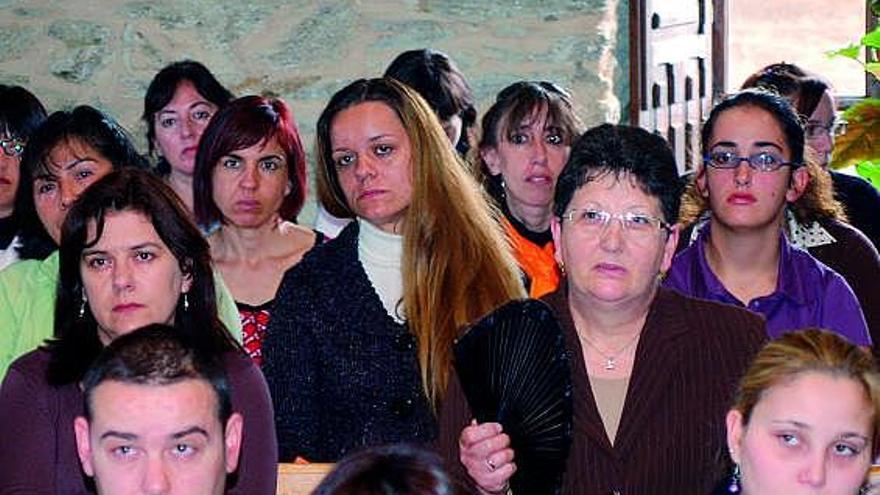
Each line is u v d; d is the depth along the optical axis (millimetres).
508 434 3854
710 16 9469
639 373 3885
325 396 4574
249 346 5570
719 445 3844
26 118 5961
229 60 8383
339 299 4590
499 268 4566
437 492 2783
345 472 2822
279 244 5730
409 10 8305
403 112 4609
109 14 8391
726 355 3916
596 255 3824
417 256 4527
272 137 5625
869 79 9969
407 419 4504
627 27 8539
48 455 3961
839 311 4867
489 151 5832
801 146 4895
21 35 8430
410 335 4520
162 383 3498
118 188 4078
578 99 8273
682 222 5195
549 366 3818
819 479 3447
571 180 3871
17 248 5555
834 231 5324
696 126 9258
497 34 8289
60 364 4016
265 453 4047
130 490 3496
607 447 3854
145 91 8430
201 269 4137
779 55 10125
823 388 3455
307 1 8328
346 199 4703
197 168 5641
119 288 4020
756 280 4934
